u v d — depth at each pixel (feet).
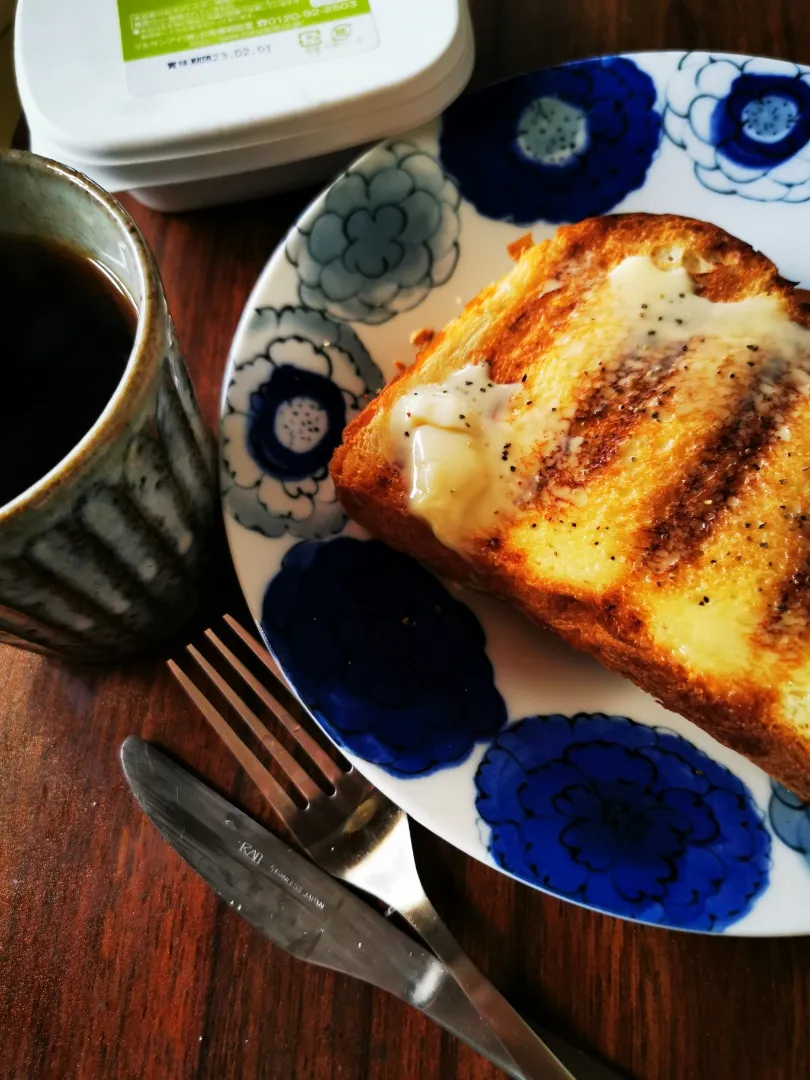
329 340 0.79
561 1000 0.64
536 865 0.62
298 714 0.73
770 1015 0.62
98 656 0.74
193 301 0.88
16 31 0.83
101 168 0.81
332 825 0.68
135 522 0.61
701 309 0.71
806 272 0.80
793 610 0.61
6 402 0.63
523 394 0.73
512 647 0.72
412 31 0.80
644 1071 0.61
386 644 0.71
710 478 0.65
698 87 0.84
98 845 0.70
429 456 0.70
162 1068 0.63
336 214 0.80
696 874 0.61
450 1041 0.63
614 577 0.66
